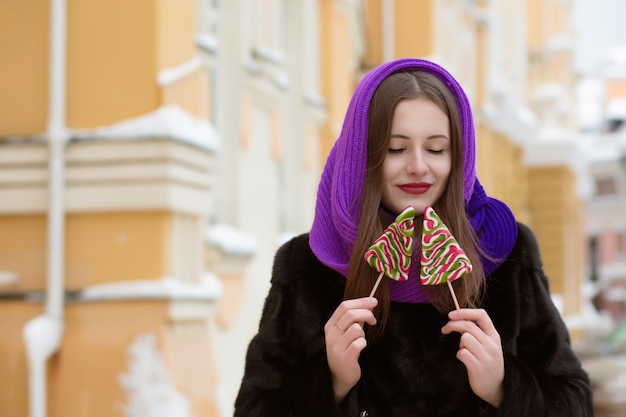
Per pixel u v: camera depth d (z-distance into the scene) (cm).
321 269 297
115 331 620
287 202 977
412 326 288
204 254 714
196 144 649
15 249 635
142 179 622
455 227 283
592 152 5238
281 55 904
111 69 630
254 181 859
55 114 628
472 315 271
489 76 1688
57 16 630
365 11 1274
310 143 1002
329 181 295
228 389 764
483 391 272
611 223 5225
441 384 286
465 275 281
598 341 2581
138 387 610
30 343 604
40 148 629
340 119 1091
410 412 286
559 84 2461
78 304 625
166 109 626
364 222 281
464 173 287
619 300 5131
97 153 625
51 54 630
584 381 289
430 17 1301
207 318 672
